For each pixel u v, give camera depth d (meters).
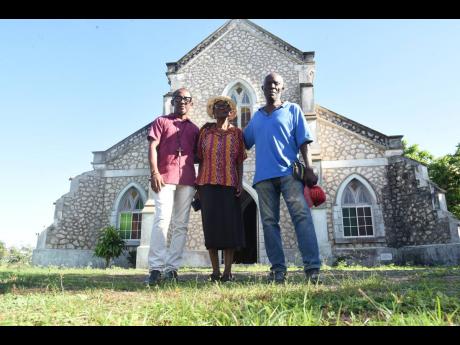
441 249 11.59
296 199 3.72
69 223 14.33
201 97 14.30
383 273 5.06
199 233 12.89
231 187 4.12
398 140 13.36
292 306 1.96
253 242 17.80
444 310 1.82
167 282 3.60
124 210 14.77
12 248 24.78
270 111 4.15
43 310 1.88
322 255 11.61
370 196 13.16
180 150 4.24
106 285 3.36
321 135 13.84
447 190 18.33
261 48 14.49
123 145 15.38
